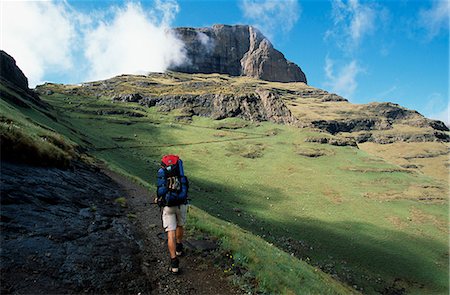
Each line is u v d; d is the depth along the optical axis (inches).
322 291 529.7
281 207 3329.2
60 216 402.6
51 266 283.9
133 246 396.5
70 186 585.9
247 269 393.1
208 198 2992.1
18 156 526.6
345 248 2532.0
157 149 5187.0
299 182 4389.8
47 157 626.2
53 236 336.8
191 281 333.1
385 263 2379.4
